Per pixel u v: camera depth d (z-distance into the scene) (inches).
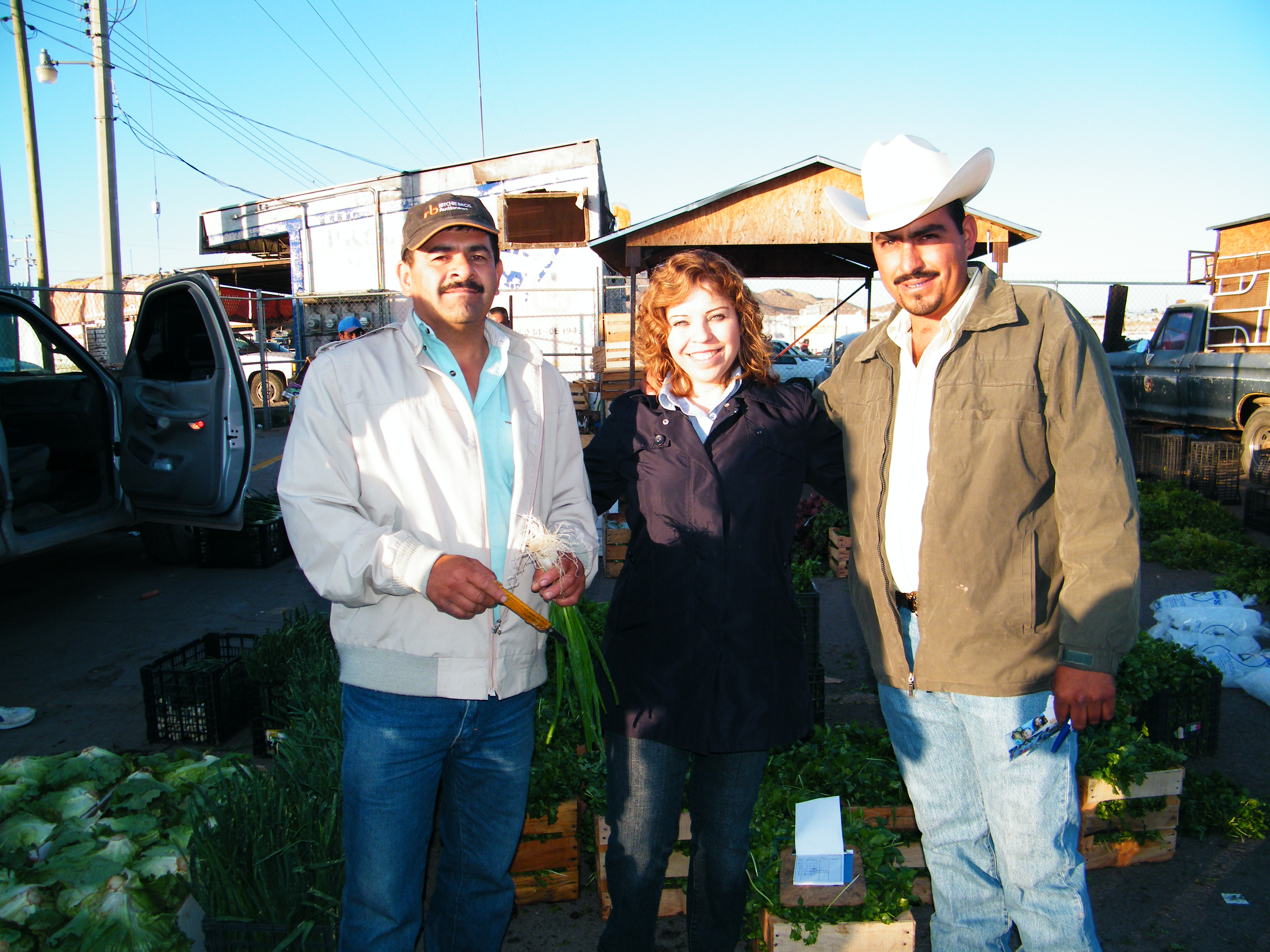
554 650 97.8
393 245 735.7
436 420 73.3
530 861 109.2
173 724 155.8
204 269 853.2
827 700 172.9
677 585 78.8
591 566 80.6
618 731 80.7
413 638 71.6
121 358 581.6
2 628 221.6
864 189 77.3
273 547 288.5
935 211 73.1
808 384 92.4
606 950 83.3
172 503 241.1
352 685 73.3
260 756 148.1
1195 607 213.0
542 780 108.6
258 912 86.0
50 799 106.0
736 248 425.1
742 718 77.2
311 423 71.2
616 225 764.6
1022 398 71.6
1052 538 73.6
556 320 685.9
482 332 78.5
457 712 73.4
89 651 204.7
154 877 91.3
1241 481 402.6
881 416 80.4
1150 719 143.8
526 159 689.6
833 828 94.8
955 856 81.4
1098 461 69.3
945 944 82.1
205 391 232.5
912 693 80.0
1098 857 115.0
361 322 490.6
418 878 75.1
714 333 80.1
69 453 238.2
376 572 67.0
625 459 83.7
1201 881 112.6
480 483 74.3
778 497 80.7
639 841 80.0
